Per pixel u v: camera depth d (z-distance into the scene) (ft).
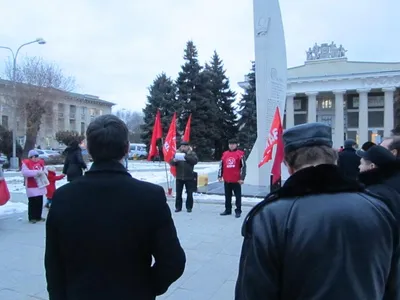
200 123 144.46
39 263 16.66
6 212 29.66
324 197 4.46
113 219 5.30
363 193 4.76
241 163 27.68
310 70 181.98
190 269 15.78
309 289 4.10
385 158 7.50
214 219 26.71
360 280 4.09
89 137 5.82
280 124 27.35
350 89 165.78
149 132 148.87
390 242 4.47
